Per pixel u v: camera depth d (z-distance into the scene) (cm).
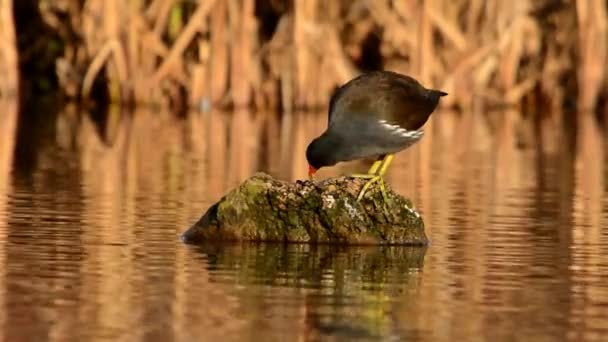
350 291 1043
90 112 2702
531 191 1697
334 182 1269
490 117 2786
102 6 2752
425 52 2733
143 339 888
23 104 2802
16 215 1388
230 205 1261
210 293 1027
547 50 2920
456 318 959
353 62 2848
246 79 2761
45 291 1023
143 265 1130
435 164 2011
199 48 2789
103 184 1680
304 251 1211
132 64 2780
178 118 2628
